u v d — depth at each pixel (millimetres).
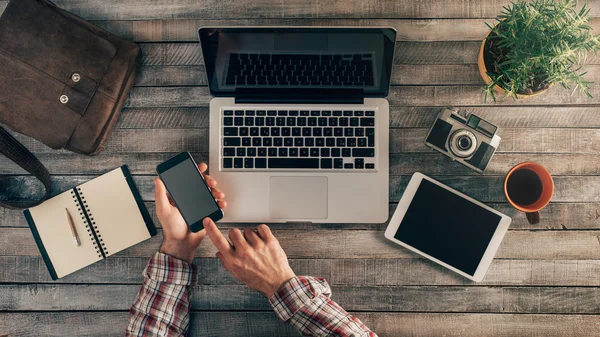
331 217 1166
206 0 1223
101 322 1205
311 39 1048
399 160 1208
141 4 1227
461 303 1189
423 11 1211
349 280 1199
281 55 1091
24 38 1121
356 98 1163
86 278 1205
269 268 1080
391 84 1213
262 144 1161
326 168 1160
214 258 1204
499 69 1073
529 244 1187
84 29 1139
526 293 1185
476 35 1209
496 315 1188
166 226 1112
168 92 1225
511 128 1198
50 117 1127
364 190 1163
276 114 1161
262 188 1164
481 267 1161
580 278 1181
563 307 1181
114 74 1145
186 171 1122
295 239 1204
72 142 1143
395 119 1213
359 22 1217
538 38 947
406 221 1171
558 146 1193
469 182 1199
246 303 1203
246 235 1111
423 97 1214
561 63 945
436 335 1190
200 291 1201
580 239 1184
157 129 1222
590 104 1191
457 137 1135
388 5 1213
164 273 1088
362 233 1199
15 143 1184
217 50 1061
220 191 1144
